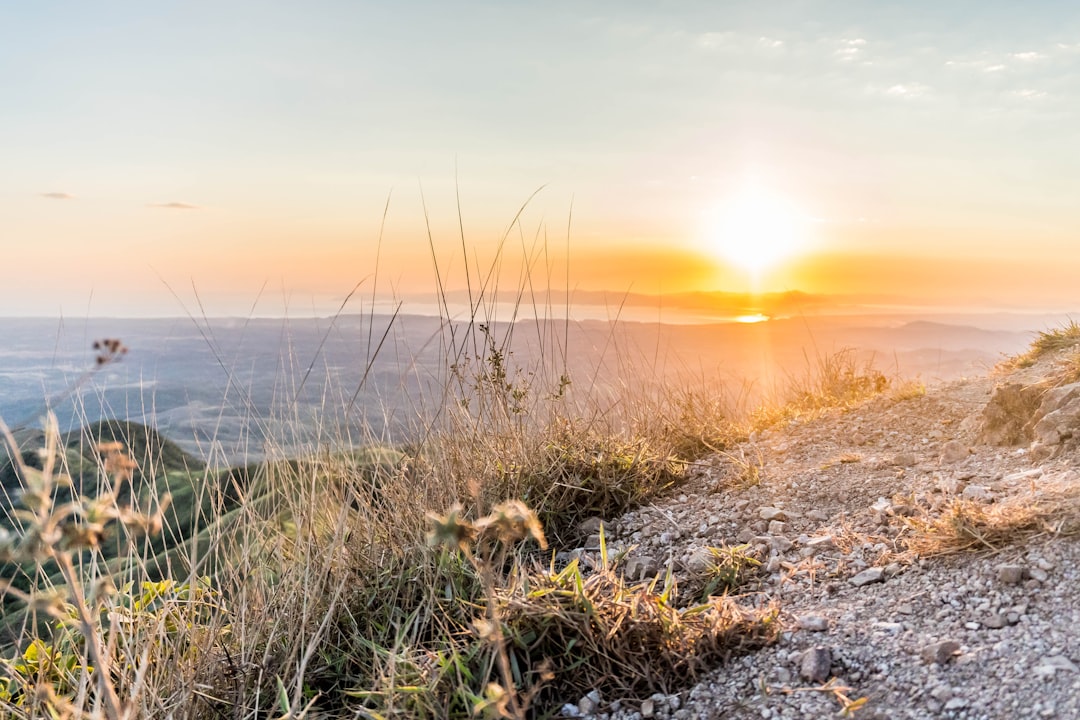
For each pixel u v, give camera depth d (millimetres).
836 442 4895
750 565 3334
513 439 4328
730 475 4492
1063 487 3029
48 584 2783
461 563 3270
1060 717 1912
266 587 3244
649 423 5168
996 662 2211
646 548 3725
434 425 4094
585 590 2844
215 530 3250
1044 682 2061
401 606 3256
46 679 2924
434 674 2547
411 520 3600
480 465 4156
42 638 3125
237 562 3287
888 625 2553
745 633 2689
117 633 2953
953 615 2516
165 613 2910
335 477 3682
